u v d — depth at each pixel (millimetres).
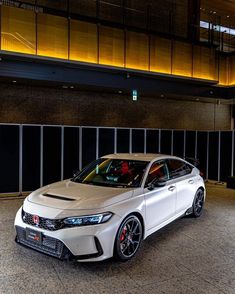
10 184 7988
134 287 3062
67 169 8875
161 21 14156
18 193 8094
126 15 13289
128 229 3719
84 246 3240
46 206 3545
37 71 9695
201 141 11422
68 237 3219
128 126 14578
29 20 9258
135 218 3828
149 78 11953
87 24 10281
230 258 3891
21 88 11984
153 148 10383
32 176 8312
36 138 8367
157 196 4348
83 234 3234
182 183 5219
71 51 10023
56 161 8695
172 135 10797
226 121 17672
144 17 13766
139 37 11336
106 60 10703
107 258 3383
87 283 3129
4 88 11680
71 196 3785
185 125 16297
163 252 4035
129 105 14586
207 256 3938
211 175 11047
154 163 4773
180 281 3215
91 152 9258
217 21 16641
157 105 15367
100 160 5172
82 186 4281
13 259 3697
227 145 10422
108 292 2955
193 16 14594
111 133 9594
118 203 3650
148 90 12023
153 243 4383
